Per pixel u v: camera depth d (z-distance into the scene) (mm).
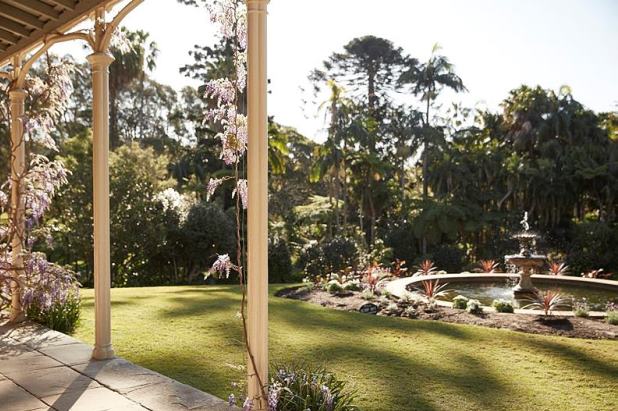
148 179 13961
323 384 2916
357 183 21344
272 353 4457
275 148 18469
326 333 5227
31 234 5801
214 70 21094
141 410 3029
